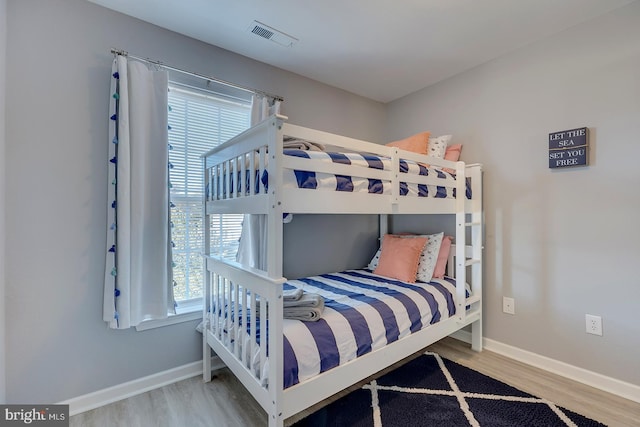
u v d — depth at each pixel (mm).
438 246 2527
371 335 1648
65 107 1712
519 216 2338
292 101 2654
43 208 1658
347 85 2928
